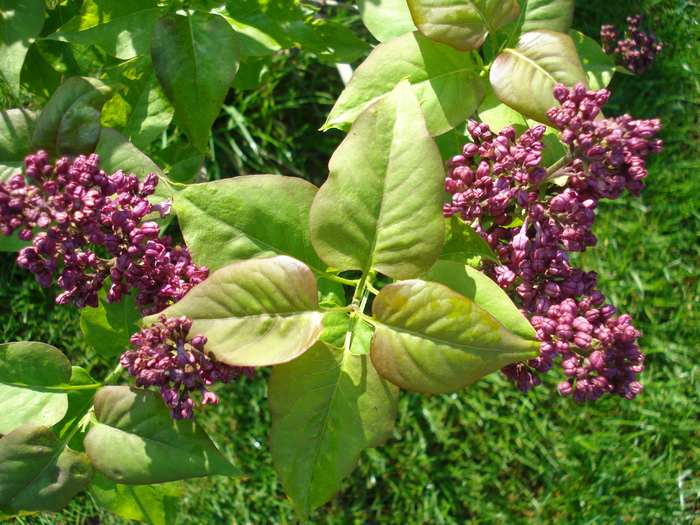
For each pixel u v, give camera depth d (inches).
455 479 21.0
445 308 10.0
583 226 11.1
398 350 10.3
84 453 12.3
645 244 22.1
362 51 16.9
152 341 10.2
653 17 23.2
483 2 11.7
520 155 11.1
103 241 10.3
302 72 22.9
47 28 14.1
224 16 13.8
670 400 21.4
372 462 20.8
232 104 22.4
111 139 11.8
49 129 11.3
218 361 10.3
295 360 10.9
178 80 12.3
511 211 12.3
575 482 20.8
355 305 10.9
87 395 12.7
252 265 10.2
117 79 13.5
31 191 10.0
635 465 20.9
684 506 20.8
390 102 10.4
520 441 21.1
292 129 23.0
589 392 11.0
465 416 21.2
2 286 20.8
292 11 13.8
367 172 10.5
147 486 13.2
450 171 12.5
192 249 11.2
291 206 11.4
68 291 10.9
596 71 13.9
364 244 10.7
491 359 10.0
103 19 12.8
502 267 11.7
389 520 20.9
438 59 12.4
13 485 11.5
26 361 12.0
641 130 10.6
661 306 22.2
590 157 10.8
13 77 11.7
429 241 10.6
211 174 22.4
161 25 12.2
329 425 10.9
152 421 11.4
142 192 10.8
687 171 22.6
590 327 10.8
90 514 20.1
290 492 10.9
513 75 12.2
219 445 20.7
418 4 11.7
